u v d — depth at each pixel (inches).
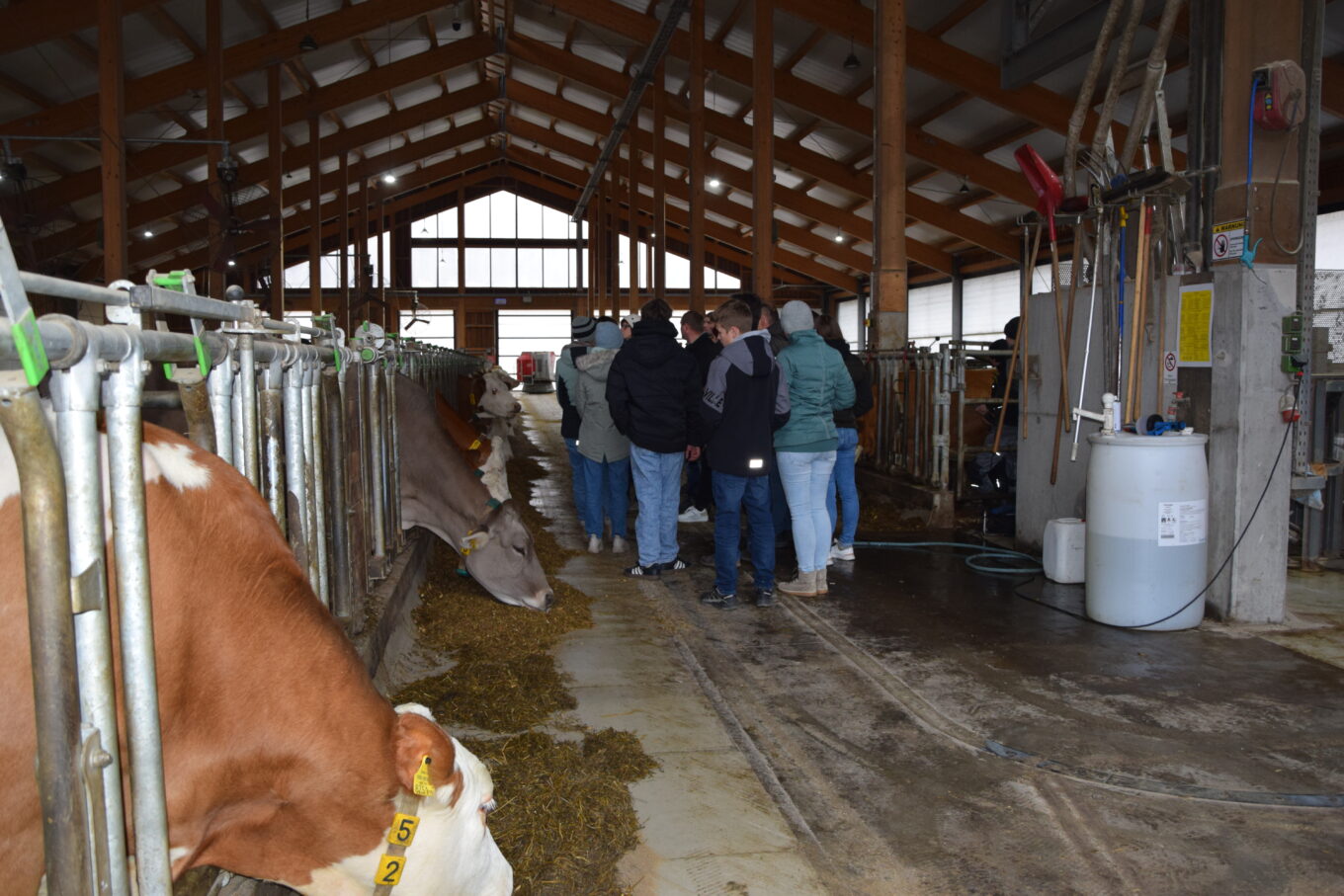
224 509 59.7
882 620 187.9
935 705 142.3
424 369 295.0
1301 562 232.8
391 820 61.1
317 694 59.1
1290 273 180.1
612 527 251.4
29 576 45.4
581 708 138.8
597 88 829.2
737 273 1408.7
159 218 834.2
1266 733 131.7
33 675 46.2
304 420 108.7
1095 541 184.4
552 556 239.5
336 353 123.0
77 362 46.9
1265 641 173.8
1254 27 177.9
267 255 710.5
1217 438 185.0
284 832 60.7
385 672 136.5
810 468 203.3
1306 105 181.3
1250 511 182.2
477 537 170.4
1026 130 613.6
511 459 446.0
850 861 99.7
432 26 808.9
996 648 170.1
